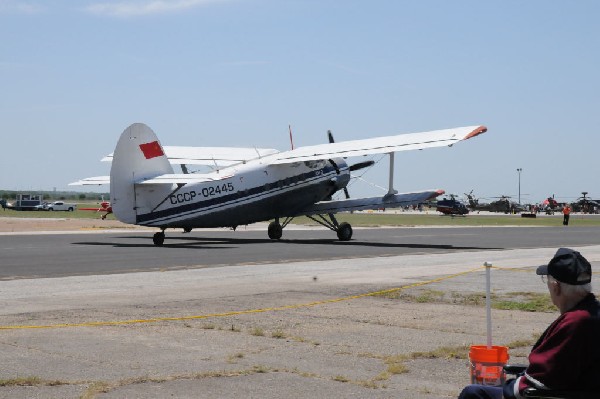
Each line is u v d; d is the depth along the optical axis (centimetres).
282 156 3588
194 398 709
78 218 7588
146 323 1154
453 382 785
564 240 3900
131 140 3066
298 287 1648
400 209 16888
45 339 1012
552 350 439
